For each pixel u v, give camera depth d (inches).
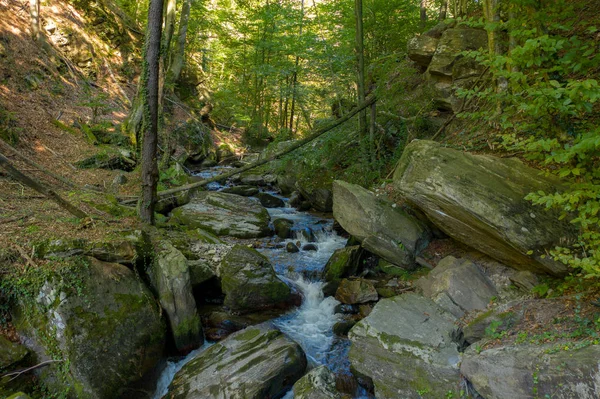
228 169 597.3
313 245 309.4
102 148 404.2
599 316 130.1
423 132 328.5
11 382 142.9
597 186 120.1
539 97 128.1
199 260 245.8
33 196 253.4
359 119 343.9
